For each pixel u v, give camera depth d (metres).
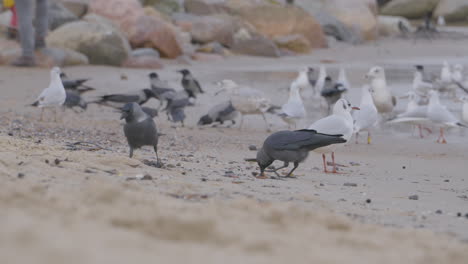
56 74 18.22
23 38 32.69
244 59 46.31
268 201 7.68
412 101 22.11
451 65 44.06
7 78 28.14
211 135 18.22
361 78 35.31
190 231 4.89
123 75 30.84
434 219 7.78
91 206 5.61
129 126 10.26
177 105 19.81
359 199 9.17
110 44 36.47
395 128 21.09
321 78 29.34
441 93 30.95
